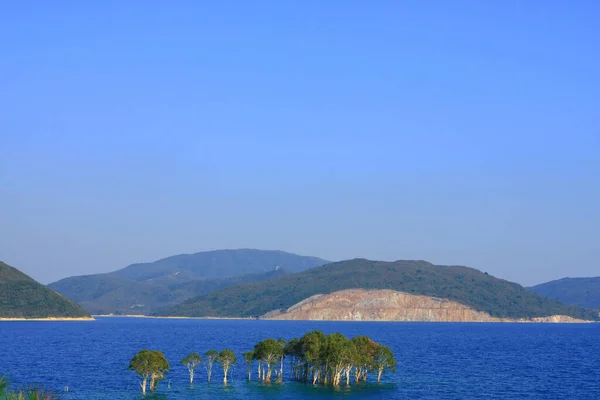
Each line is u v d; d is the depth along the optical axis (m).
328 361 139.38
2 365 181.25
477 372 179.88
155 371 125.75
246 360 148.38
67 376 156.88
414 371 179.50
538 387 148.50
